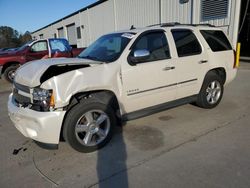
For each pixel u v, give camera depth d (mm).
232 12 10430
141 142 3873
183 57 4516
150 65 4035
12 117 3582
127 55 3840
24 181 2990
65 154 3607
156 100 4285
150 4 14758
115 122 3842
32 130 3301
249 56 13648
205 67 4918
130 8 16641
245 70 9938
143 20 15617
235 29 10445
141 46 4035
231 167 3053
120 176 2996
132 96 3926
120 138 4043
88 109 3457
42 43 10438
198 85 4910
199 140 3844
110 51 4102
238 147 3555
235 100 5918
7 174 3154
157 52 4207
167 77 4285
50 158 3514
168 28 4496
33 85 3273
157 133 4188
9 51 10617
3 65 9914
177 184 2777
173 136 4043
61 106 3199
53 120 3170
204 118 4785
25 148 3875
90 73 3441
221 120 4648
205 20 11625
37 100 3264
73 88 3266
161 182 2832
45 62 3693
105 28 20547
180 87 4562
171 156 3396
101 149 3695
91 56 4238
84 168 3213
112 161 3350
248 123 4441
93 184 2867
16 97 3686
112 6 18734
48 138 3221
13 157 3596
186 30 4758
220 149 3520
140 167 3166
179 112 5184
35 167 3291
